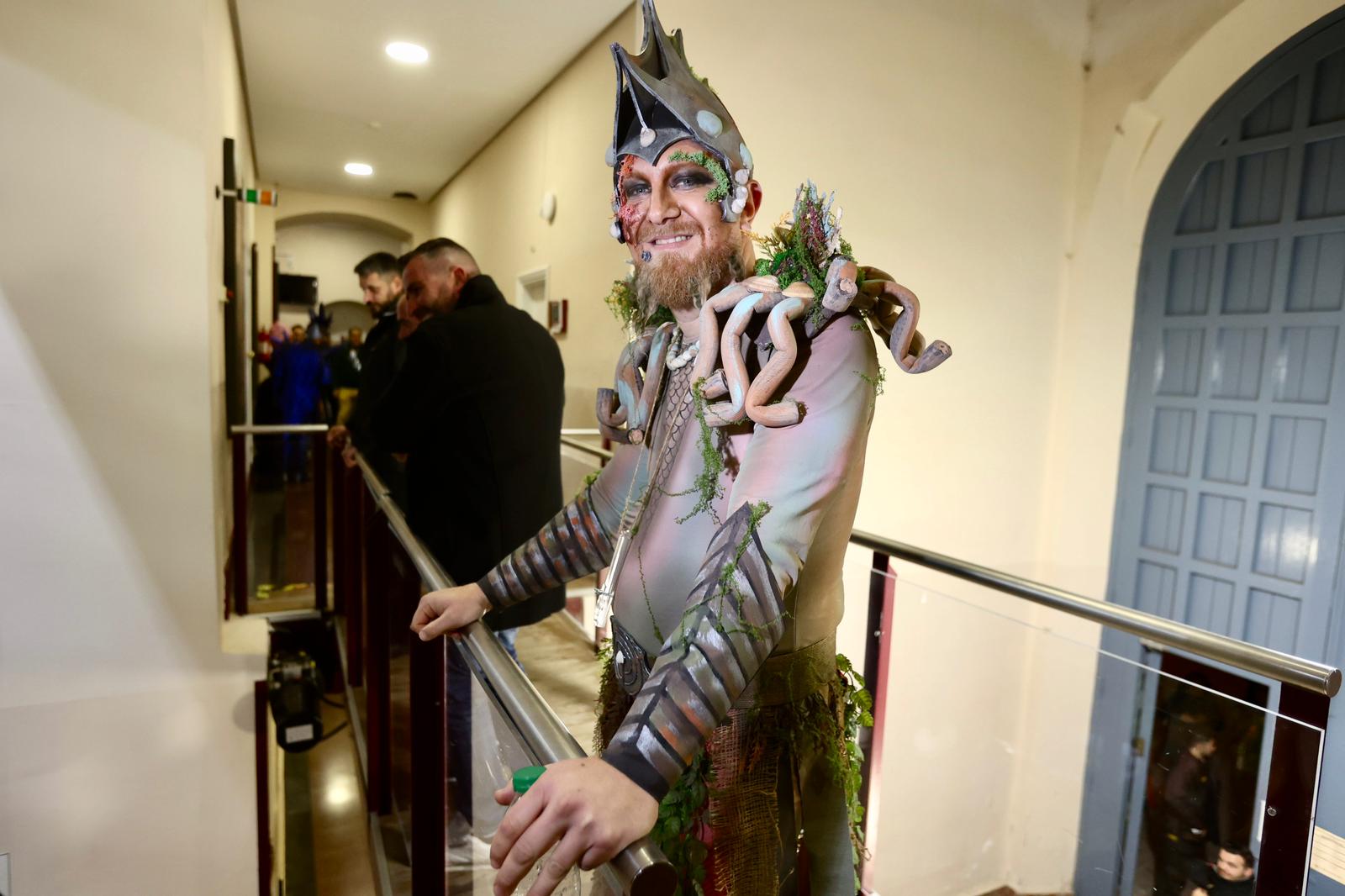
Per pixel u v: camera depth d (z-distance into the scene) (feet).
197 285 6.55
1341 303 8.82
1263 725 4.79
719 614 2.43
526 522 6.88
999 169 10.62
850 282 2.68
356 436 8.82
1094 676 6.89
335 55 11.44
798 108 9.11
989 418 11.21
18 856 6.57
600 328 10.72
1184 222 10.34
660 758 2.20
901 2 9.59
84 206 6.23
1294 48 9.02
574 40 10.68
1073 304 11.41
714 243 3.02
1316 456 9.07
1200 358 10.23
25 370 6.22
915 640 6.68
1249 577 9.76
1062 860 7.03
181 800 6.98
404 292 7.95
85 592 6.55
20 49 5.97
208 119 6.78
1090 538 11.44
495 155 15.84
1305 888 4.02
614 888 2.16
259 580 10.45
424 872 4.76
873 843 6.75
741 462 2.90
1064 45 10.88
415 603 4.77
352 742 9.50
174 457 6.66
